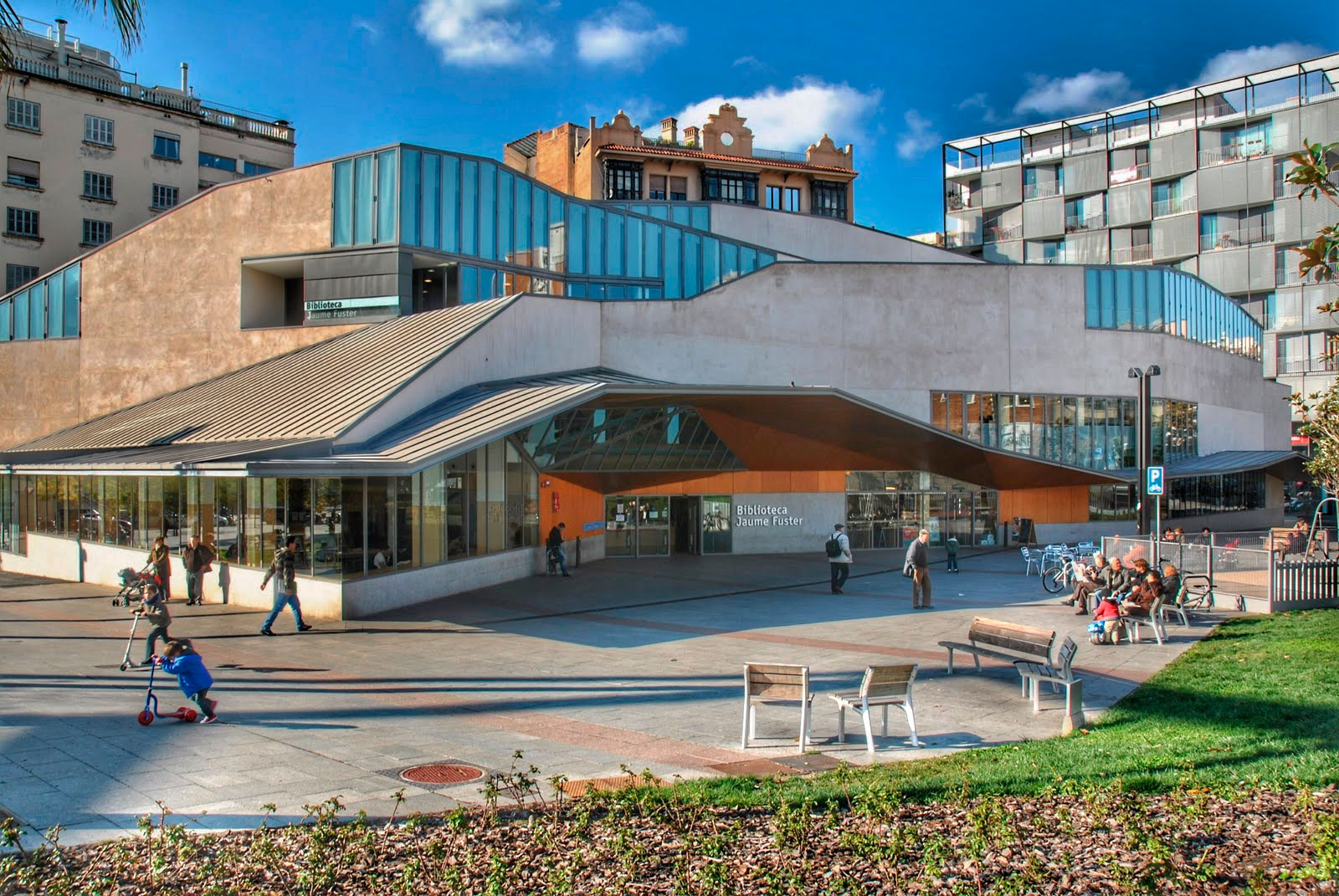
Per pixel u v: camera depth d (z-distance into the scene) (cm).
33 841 716
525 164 8025
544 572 2981
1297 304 6962
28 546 3161
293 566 1892
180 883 638
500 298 2978
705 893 613
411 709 1249
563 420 2831
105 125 5591
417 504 2292
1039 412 4200
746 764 997
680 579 2855
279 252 3406
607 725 1170
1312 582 2133
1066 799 828
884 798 799
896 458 3681
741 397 2675
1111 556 2506
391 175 3259
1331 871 645
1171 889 642
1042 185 8181
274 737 1069
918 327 3969
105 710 1177
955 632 1914
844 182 7725
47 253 5331
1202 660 1541
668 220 4475
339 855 684
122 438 2833
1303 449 7150
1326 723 1089
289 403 2536
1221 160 7362
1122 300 4556
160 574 2202
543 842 714
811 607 2281
